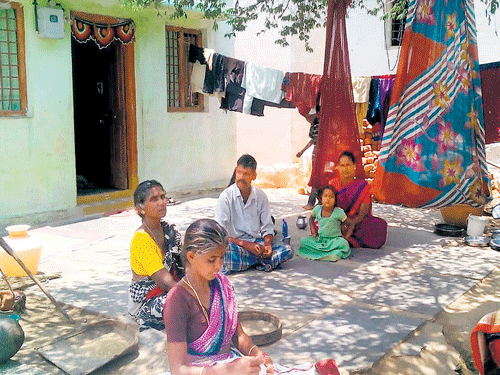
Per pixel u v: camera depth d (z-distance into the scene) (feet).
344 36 23.68
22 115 26.55
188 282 8.32
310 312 15.01
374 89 29.45
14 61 26.25
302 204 31.96
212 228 8.11
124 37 30.96
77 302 16.02
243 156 18.45
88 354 12.42
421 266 19.30
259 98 29.32
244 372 7.84
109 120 33.17
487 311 15.19
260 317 14.10
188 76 35.45
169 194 34.22
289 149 41.55
